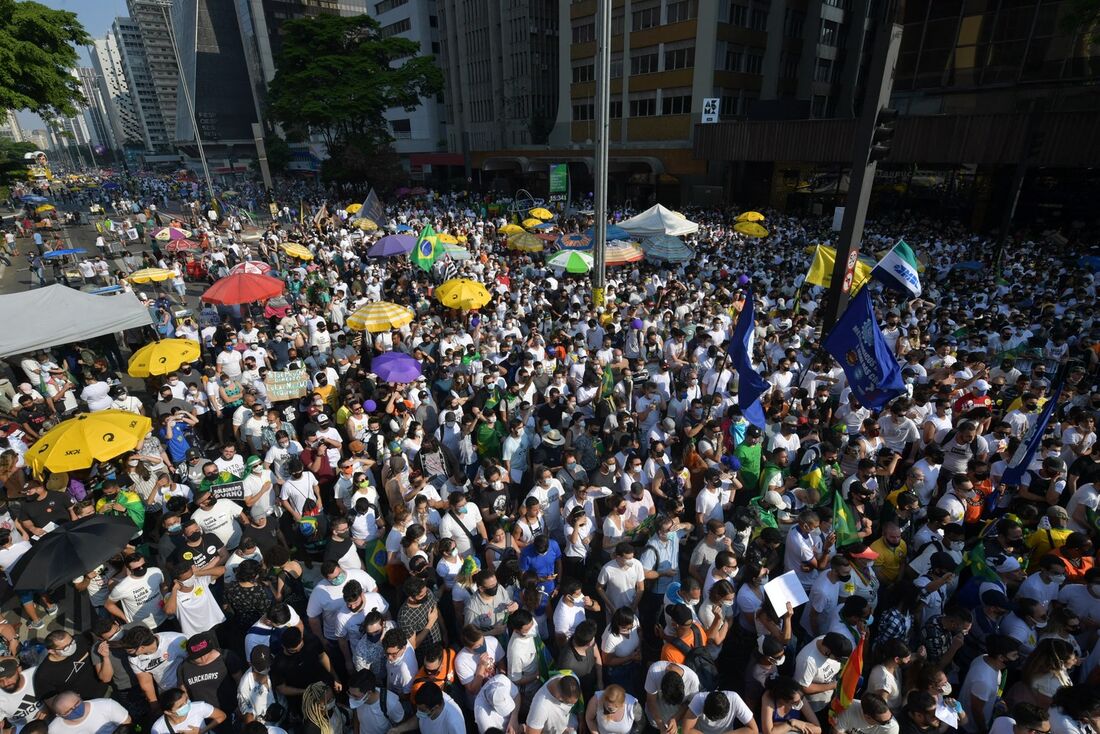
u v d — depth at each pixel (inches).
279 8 3870.6
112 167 6141.7
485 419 341.7
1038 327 461.4
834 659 181.6
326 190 2287.2
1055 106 1011.9
